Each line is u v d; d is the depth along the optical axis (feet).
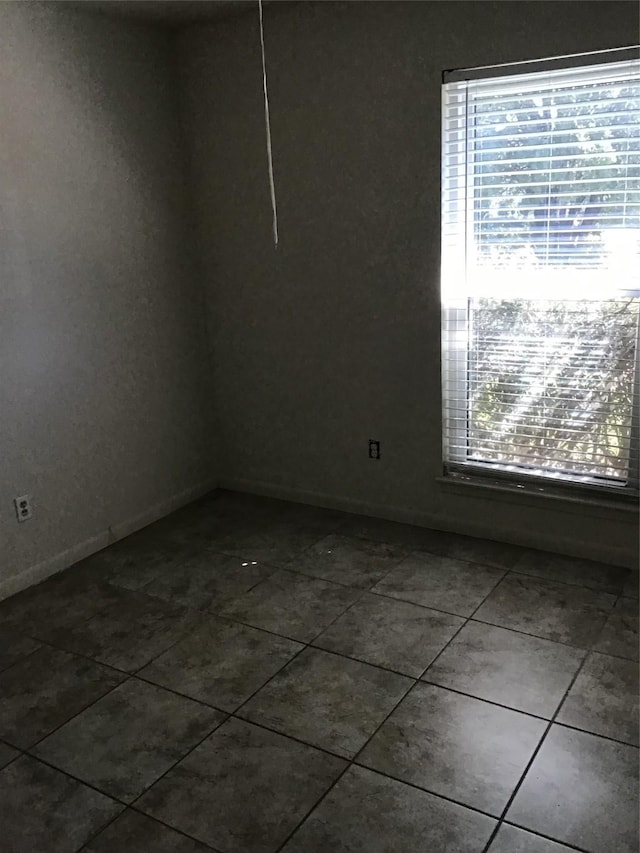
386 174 10.36
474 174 9.82
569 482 10.15
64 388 10.44
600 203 9.15
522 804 6.18
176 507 12.69
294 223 11.35
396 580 9.93
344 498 12.26
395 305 10.82
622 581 9.68
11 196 9.40
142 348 11.67
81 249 10.45
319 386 11.93
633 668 7.87
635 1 8.34
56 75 9.83
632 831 5.87
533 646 8.32
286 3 10.29
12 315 9.60
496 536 10.96
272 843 5.91
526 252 9.77
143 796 6.45
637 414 9.53
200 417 13.00
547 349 9.95
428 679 7.83
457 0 9.27
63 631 9.05
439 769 6.59
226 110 11.44
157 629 9.02
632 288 9.21
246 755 6.88
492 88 9.43
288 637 8.72
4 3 9.09
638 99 8.66
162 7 10.24
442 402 10.83
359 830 6.00
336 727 7.18
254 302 12.16
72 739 7.18
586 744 6.81
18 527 10.02
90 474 11.01
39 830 6.14
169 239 11.94
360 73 10.16
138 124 11.15
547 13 8.81
